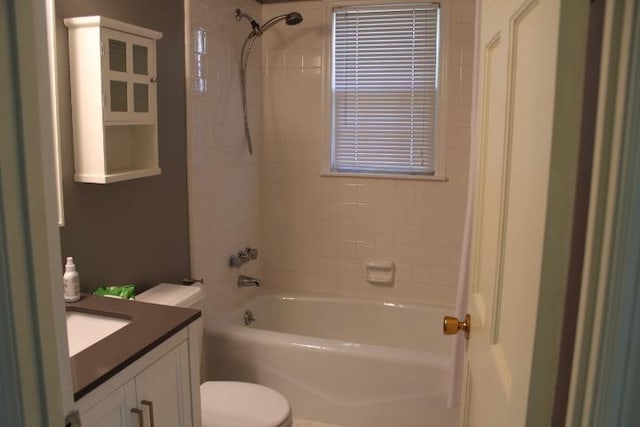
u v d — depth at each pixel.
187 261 2.86
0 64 0.66
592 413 0.59
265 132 3.59
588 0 0.58
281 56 3.48
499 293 1.01
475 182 1.47
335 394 2.78
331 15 3.37
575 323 0.65
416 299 3.47
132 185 2.39
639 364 0.56
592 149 0.61
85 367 1.37
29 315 0.72
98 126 1.97
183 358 1.71
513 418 0.80
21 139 0.69
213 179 3.03
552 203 0.62
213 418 2.05
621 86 0.53
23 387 0.71
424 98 3.33
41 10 0.76
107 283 2.25
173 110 2.66
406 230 3.42
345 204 3.51
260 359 2.89
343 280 3.59
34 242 0.71
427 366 2.61
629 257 0.54
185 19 2.70
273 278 3.70
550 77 0.63
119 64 2.05
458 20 3.15
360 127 3.47
